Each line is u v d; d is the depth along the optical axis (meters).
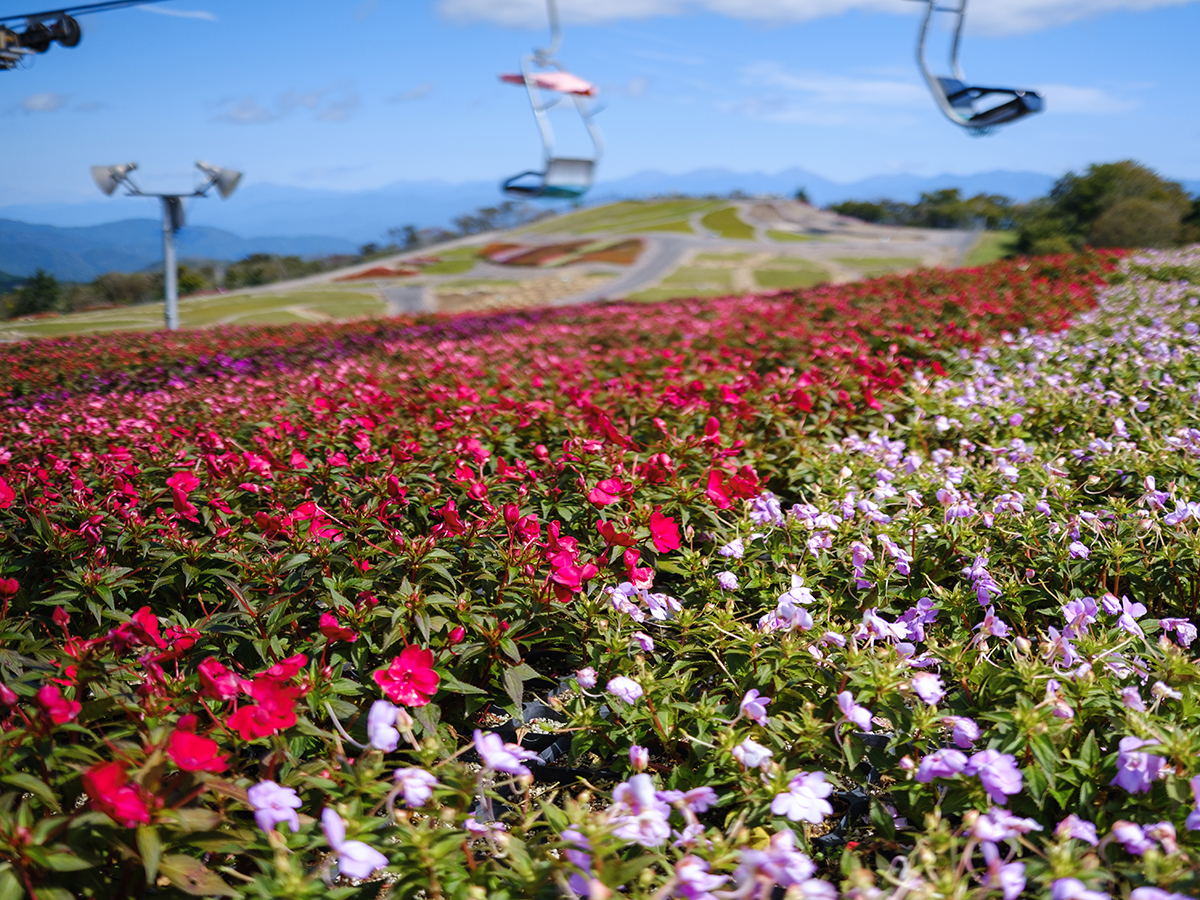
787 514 3.47
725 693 2.72
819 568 3.18
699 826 1.72
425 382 7.94
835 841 2.17
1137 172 68.25
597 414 4.68
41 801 1.85
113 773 1.50
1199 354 6.60
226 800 1.92
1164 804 1.82
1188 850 1.68
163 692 2.18
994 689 2.20
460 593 2.97
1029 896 1.70
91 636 2.99
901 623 2.54
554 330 14.80
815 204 125.31
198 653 2.66
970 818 1.63
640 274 57.81
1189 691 2.12
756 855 1.41
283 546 3.30
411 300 49.47
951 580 3.41
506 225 118.56
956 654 2.36
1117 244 52.91
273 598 2.73
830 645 2.48
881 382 5.68
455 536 3.12
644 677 2.38
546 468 4.03
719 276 54.72
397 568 3.03
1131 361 6.27
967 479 4.01
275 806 1.67
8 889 1.48
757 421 5.04
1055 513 3.43
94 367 12.98
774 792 1.90
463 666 2.62
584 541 3.69
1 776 1.71
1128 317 9.18
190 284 69.81
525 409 5.11
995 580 3.12
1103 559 3.08
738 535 3.38
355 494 3.90
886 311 9.66
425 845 1.66
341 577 3.01
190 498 3.79
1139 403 4.93
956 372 6.85
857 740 2.17
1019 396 5.62
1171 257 18.19
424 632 2.55
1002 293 11.11
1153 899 1.36
